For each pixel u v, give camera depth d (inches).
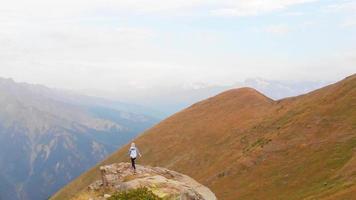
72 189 7362.2
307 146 4835.1
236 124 7268.7
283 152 5032.0
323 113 5339.6
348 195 2711.6
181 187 1205.1
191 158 6752.0
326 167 4151.1
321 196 3174.2
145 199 1012.5
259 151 5315.0
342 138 4569.4
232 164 5438.0
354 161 3745.1
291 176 4397.1
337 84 6023.6
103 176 1354.6
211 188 5113.2
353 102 5196.9
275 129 5831.7
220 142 6806.1
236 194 4633.4
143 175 1338.6
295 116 5821.9
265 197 4229.8
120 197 1021.2
